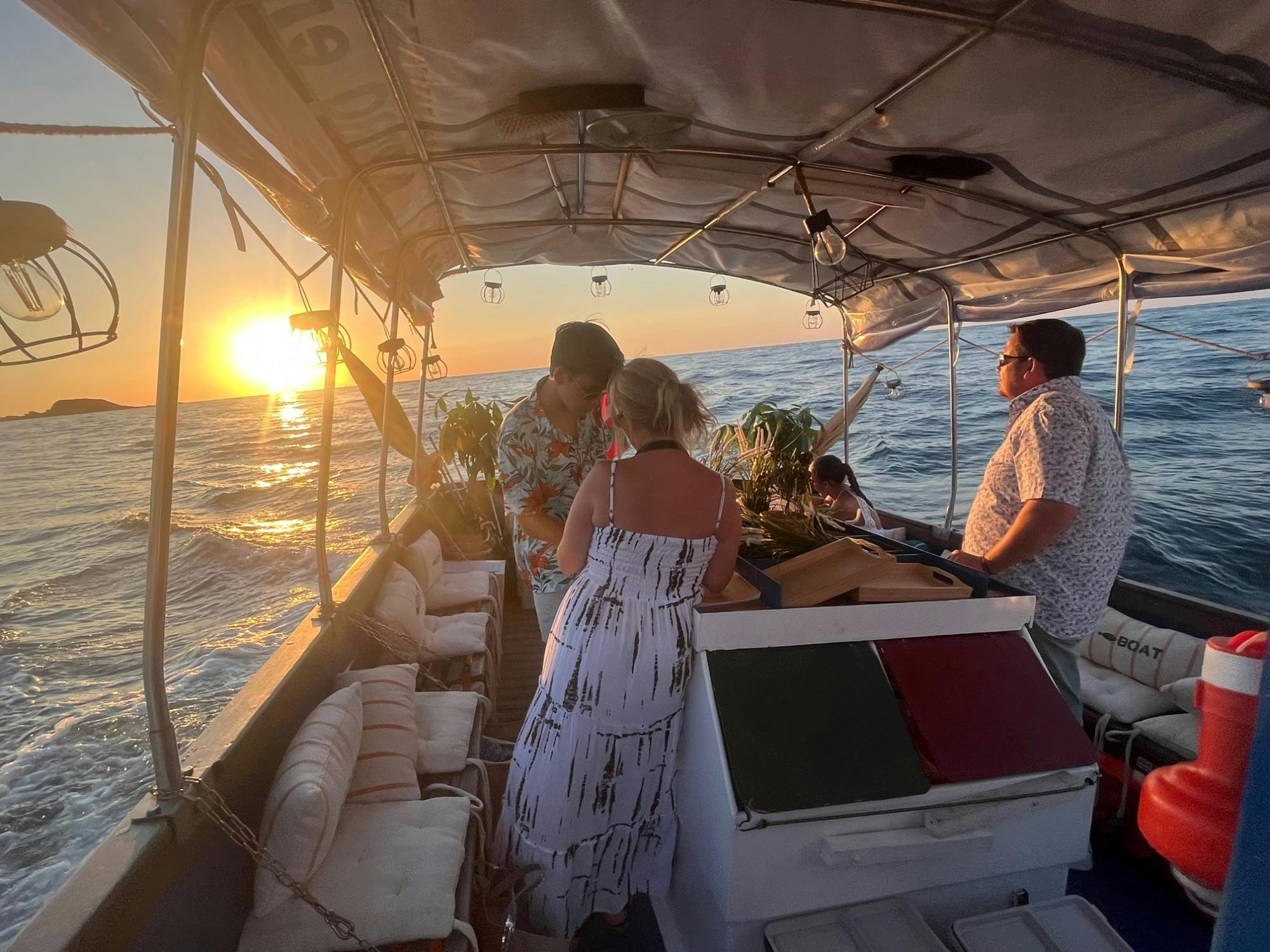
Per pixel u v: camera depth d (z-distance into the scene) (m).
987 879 1.86
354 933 1.66
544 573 2.68
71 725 5.79
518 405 2.61
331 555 11.81
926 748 1.79
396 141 2.70
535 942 2.03
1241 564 7.58
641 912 2.31
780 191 3.48
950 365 5.14
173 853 1.55
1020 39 1.95
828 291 5.38
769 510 2.65
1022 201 3.22
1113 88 2.17
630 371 1.92
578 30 2.03
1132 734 2.78
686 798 2.00
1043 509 2.25
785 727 1.77
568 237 4.42
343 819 2.03
